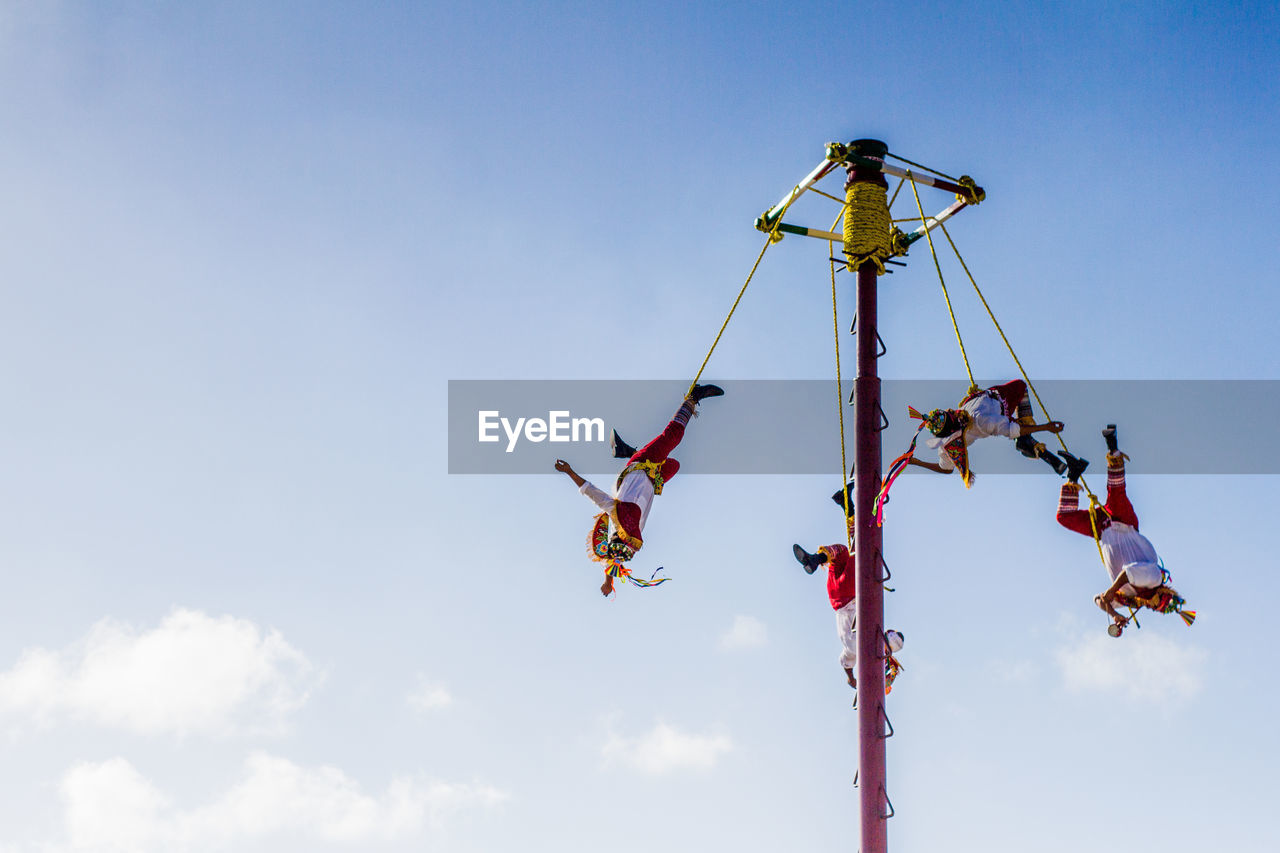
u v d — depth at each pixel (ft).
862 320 41.83
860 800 39.17
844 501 44.24
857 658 40.24
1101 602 41.98
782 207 42.57
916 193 45.27
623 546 45.27
